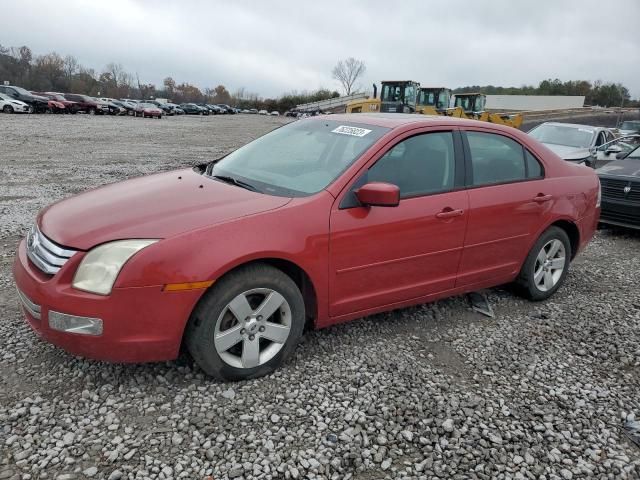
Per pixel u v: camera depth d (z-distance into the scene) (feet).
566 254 16.10
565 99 221.46
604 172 26.20
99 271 9.09
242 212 10.14
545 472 8.67
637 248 23.44
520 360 12.25
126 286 8.99
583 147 38.01
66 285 9.17
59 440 8.54
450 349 12.57
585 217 16.26
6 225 20.74
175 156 49.57
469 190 13.24
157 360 9.63
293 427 9.26
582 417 10.19
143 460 8.24
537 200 14.61
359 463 8.55
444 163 12.95
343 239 11.01
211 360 9.94
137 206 10.43
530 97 228.43
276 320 10.87
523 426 9.80
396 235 11.78
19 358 10.77
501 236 13.98
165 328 9.34
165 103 192.03
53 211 11.00
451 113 71.87
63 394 9.71
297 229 10.40
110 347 9.20
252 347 10.39
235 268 9.89
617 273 19.26
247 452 8.56
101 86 319.27
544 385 11.23
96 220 9.91
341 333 12.89
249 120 165.68
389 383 10.84
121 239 9.27
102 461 8.16
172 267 9.17
